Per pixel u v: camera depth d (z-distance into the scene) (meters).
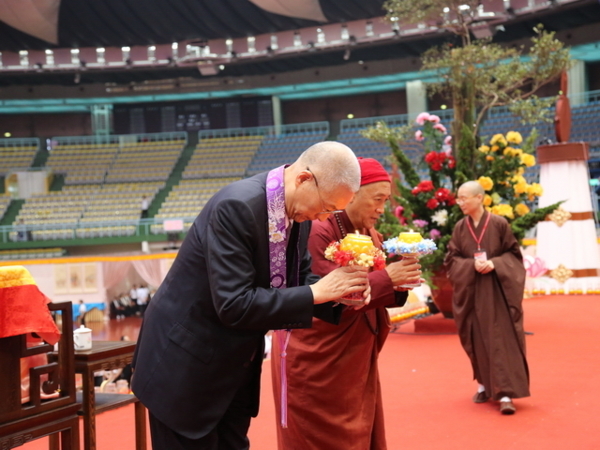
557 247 11.11
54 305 2.62
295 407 2.70
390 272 2.50
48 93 29.69
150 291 19.58
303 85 28.53
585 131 22.05
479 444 3.72
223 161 27.81
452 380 5.36
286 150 27.84
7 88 29.56
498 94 9.30
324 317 2.16
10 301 2.36
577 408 4.34
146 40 27.27
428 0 9.93
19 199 26.52
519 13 21.28
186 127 31.17
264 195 1.99
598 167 21.34
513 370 4.28
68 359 2.68
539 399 4.62
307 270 2.31
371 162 2.78
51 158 29.11
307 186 1.96
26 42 27.12
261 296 1.88
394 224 7.70
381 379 5.53
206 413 1.98
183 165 28.17
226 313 1.87
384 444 2.85
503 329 4.34
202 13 25.33
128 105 31.34
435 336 7.57
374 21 24.97
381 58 26.75
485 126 23.88
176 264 2.06
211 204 2.03
